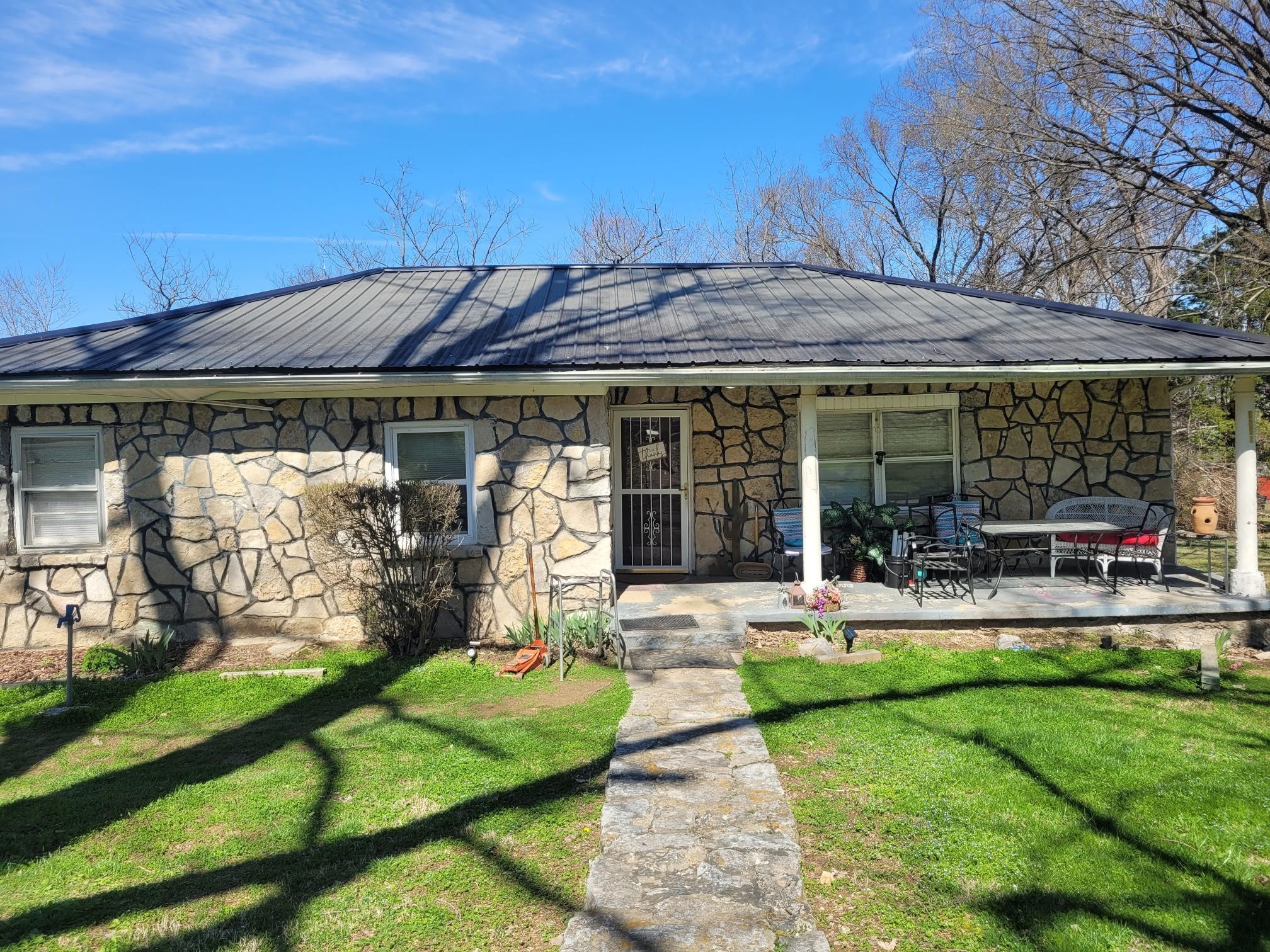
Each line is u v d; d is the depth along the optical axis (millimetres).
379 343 8516
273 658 8062
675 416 10625
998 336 8602
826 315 9492
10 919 3598
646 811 4363
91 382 7723
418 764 5242
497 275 12070
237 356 8047
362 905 3639
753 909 3441
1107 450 10164
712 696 6441
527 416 8438
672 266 12484
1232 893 3605
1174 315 19406
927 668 7160
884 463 10477
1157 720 5840
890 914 3473
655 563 10664
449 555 8211
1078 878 3729
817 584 8320
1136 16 14031
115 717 6500
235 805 4719
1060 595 8625
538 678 7242
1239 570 8406
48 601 8562
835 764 5012
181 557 8570
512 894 3703
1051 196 19125
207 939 3398
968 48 18062
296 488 8570
